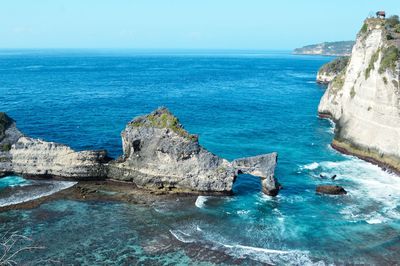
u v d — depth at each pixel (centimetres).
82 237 3512
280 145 6291
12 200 4181
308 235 3609
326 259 3253
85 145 5912
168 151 4462
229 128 7288
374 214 3997
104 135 6469
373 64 5822
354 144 5844
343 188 4575
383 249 3391
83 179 4709
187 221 3831
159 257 3238
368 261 3231
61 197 4278
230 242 3478
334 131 7062
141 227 3703
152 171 4522
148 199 4281
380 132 5409
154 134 4572
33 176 4750
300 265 3172
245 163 4462
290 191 4550
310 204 4222
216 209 4094
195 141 4475
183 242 3459
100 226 3703
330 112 8181
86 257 3225
